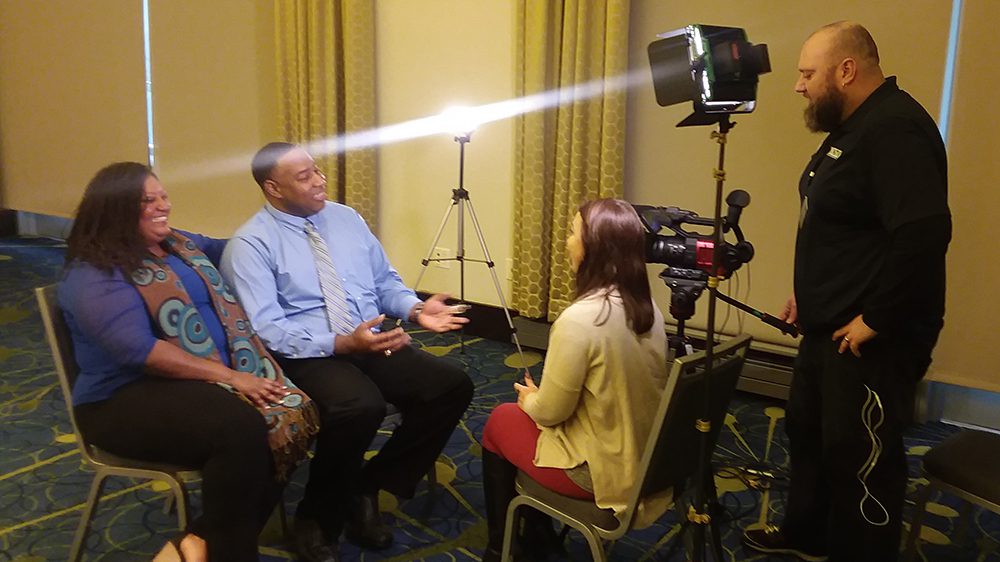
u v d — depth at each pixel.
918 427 3.49
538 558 2.41
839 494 2.20
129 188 2.08
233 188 5.50
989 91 3.09
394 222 4.82
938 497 2.88
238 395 2.11
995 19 3.04
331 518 2.37
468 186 4.47
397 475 2.52
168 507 2.61
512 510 2.07
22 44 6.28
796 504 2.43
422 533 2.55
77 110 6.12
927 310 2.00
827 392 2.18
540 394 1.95
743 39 1.84
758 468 3.05
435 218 4.65
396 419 2.60
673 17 3.73
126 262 2.06
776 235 3.66
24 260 5.83
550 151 4.03
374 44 4.66
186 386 2.07
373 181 4.77
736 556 2.48
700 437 1.88
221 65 5.34
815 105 2.11
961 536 2.54
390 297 2.77
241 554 2.00
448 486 2.86
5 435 3.17
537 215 4.05
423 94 4.55
